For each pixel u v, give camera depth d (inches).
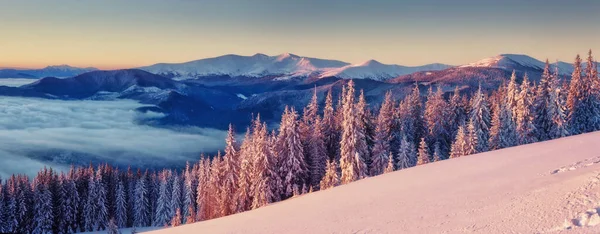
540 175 688.4
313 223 628.4
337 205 778.2
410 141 2493.8
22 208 3115.2
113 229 2448.3
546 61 2341.3
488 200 547.2
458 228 431.2
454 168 1001.5
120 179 4067.4
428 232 440.5
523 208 453.1
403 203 652.7
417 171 1075.9
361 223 559.2
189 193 3248.0
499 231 386.6
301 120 2444.6
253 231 660.1
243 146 2176.4
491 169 884.0
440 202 602.9
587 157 838.5
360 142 1897.1
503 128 2237.9
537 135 2218.3
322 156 2194.9
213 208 2229.3
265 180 1857.8
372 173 2022.6
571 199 432.1
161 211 3563.0
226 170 2119.8
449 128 2650.1
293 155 1957.4
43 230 3142.2
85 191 3535.9
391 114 2576.3
